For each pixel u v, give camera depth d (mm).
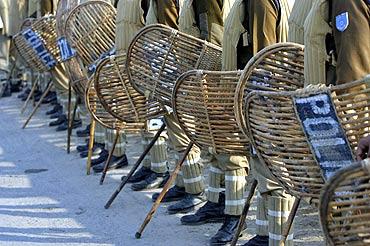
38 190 7758
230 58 5156
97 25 7551
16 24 12938
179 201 6914
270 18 4945
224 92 4918
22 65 13789
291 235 5047
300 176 3709
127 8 6730
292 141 3654
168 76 5773
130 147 9305
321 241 5801
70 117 9891
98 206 7043
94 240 6141
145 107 6438
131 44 5855
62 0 8062
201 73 4930
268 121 3740
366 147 3275
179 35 5676
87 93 6863
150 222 6469
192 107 5066
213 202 6293
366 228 3076
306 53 4141
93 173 8281
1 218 6859
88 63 7605
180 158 6598
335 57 3998
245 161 5734
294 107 3562
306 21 4168
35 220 6750
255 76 4438
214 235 6004
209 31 5770
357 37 3744
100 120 7016
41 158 9203
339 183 2854
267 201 5066
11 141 10273
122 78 6316
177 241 5973
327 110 3451
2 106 12898
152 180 7430
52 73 10391
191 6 5859
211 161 6207
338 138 3471
